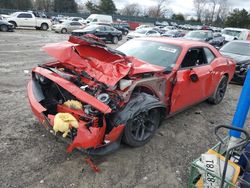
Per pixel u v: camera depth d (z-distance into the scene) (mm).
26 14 28312
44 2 75688
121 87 3570
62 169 3428
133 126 3836
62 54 3842
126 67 3703
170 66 4539
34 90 3973
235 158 3188
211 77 5520
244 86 3023
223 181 2658
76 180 3264
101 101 3369
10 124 4461
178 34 27125
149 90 4098
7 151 3691
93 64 3898
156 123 4223
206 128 5105
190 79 4680
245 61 9078
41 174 3305
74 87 3438
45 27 29719
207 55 5582
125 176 3430
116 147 3553
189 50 4945
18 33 23234
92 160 3672
